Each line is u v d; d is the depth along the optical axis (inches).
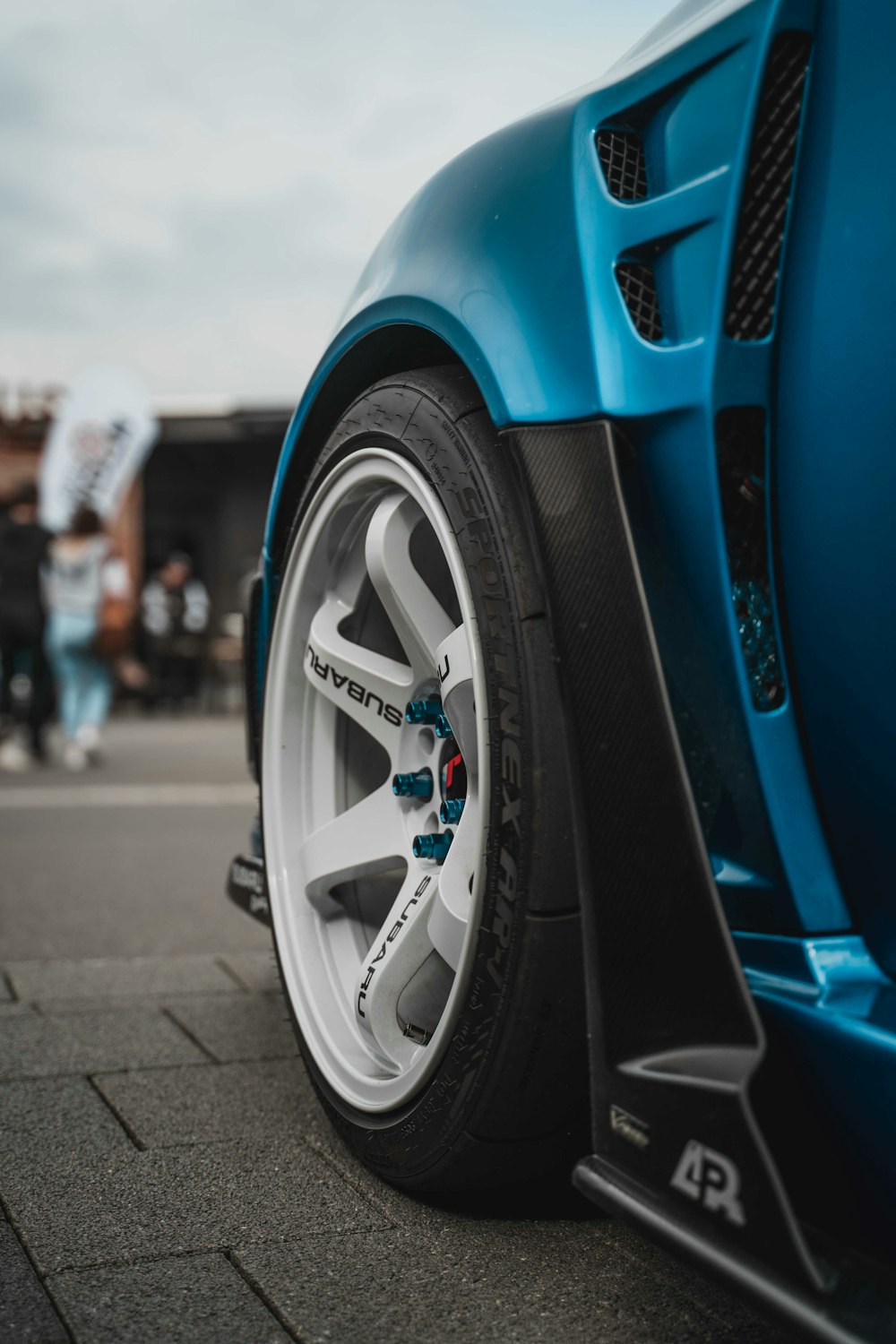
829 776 42.2
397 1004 58.6
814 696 42.3
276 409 602.5
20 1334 43.6
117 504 503.8
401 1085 54.6
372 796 62.8
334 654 63.7
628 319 44.2
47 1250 50.7
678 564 43.1
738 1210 36.5
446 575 60.2
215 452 705.0
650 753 41.8
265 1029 84.2
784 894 41.9
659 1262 50.3
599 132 47.3
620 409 43.6
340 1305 46.1
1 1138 63.7
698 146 43.1
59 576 314.8
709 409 41.3
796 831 42.1
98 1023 85.4
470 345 49.8
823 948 41.8
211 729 487.5
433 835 57.5
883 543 39.4
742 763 42.4
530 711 47.8
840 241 40.2
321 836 64.9
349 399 65.0
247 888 78.6
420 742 60.0
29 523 323.9
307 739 68.7
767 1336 44.3
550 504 45.3
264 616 73.5
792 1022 39.6
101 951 111.5
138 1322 44.5
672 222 43.1
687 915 40.3
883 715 40.2
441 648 53.9
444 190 56.0
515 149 52.1
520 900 47.7
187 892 142.3
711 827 43.9
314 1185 57.7
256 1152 61.9
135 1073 74.4
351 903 67.7
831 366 40.6
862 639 40.4
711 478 41.4
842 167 40.2
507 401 47.0
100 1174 59.0
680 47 44.6
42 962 105.7
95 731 319.6
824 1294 34.2
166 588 630.5
